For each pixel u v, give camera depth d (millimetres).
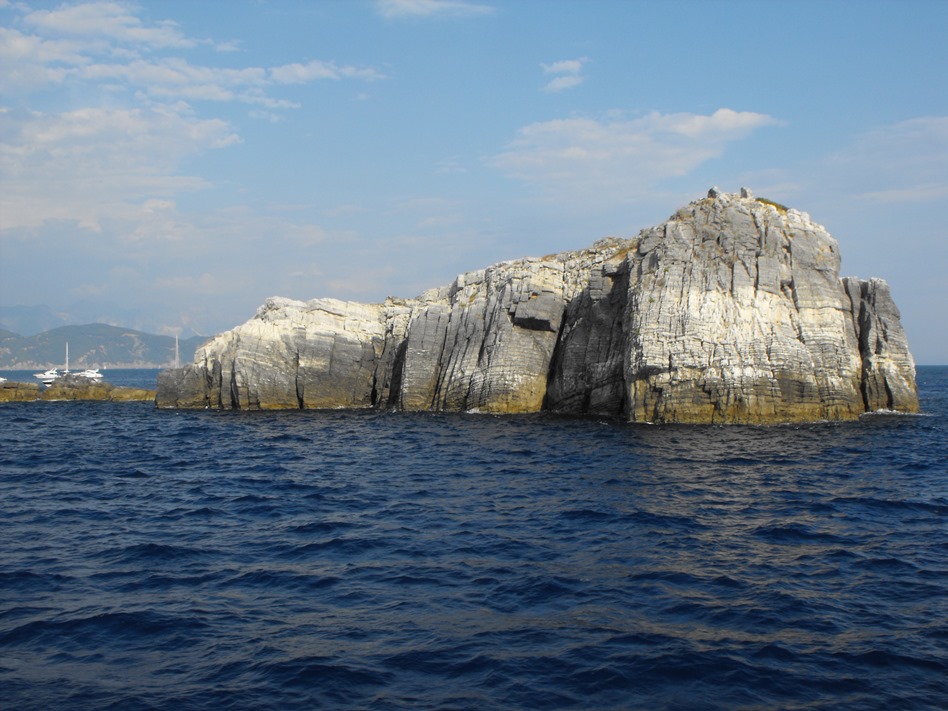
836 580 20109
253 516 27984
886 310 66938
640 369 58594
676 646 15906
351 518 27500
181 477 37469
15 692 13914
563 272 74625
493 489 33375
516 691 14039
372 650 15711
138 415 78000
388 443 51531
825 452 43625
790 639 16297
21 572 20734
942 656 15469
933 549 23094
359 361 83812
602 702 13680
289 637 16375
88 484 35312
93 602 18453
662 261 61719
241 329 84188
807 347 58969
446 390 75312
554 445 48438
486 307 75875
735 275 60031
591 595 18891
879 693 14016
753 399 57219
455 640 16203
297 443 52156
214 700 13672
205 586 19656
